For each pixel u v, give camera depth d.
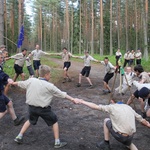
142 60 22.55
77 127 5.44
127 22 38.41
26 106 7.17
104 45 49.31
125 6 38.00
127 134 3.78
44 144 4.52
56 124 4.37
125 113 3.82
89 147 4.43
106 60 8.85
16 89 9.34
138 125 5.62
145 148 4.45
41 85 4.10
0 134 4.98
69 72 15.43
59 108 6.96
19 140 4.48
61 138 4.80
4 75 4.46
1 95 4.56
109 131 4.08
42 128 5.31
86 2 41.06
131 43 43.69
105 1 43.62
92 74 14.88
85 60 10.22
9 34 33.66
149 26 37.88
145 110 5.90
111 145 4.49
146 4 25.58
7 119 5.90
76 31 49.84
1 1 10.82
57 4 46.50
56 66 20.53
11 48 33.31
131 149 4.08
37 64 11.32
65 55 11.27
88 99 8.07
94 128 5.39
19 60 9.04
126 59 17.92
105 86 8.99
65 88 10.06
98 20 46.66
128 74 7.40
